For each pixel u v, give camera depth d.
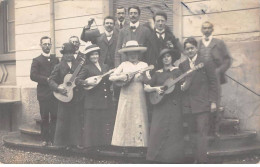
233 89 5.88
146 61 5.61
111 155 5.66
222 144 5.42
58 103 5.98
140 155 5.45
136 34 5.59
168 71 5.21
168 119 5.15
